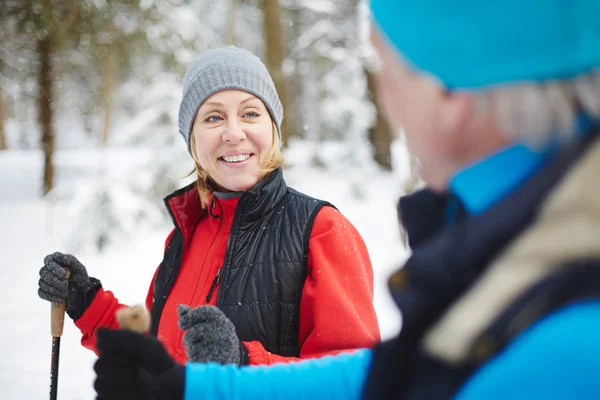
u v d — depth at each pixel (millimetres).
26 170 13172
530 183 485
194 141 1825
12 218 8914
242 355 1342
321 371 922
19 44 9180
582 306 409
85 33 8484
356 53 11617
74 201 7207
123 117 12578
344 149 10062
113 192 7328
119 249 6988
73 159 11289
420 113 561
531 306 423
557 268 428
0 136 19312
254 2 14477
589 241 417
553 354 406
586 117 486
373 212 8539
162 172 7930
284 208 1681
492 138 531
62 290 1664
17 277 6039
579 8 465
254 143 1695
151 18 8672
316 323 1497
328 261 1563
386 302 4383
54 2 8102
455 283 504
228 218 1715
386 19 575
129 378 860
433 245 533
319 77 12695
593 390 392
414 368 549
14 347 3883
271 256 1599
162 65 9438
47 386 3244
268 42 10156
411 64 555
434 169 601
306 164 9938
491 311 444
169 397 875
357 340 1471
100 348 870
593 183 435
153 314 1747
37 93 10852
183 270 1757
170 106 8516
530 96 486
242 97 1708
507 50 482
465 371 473
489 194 530
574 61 467
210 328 1250
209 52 1822
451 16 506
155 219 7586
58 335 1684
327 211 1660
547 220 448
